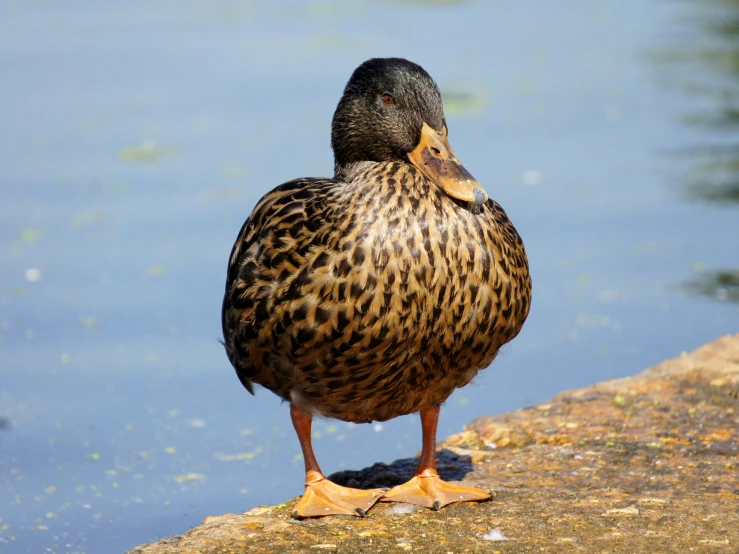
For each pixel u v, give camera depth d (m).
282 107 24.34
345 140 8.71
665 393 10.70
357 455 11.22
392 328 7.59
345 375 7.86
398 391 8.14
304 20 33.81
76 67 27.91
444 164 8.09
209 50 29.59
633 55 29.34
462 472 9.15
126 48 29.92
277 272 7.80
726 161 20.66
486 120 23.72
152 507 10.15
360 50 29.36
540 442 9.84
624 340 13.80
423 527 7.90
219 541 7.70
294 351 7.82
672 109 24.56
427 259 7.51
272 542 7.68
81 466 11.01
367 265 7.50
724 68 27.83
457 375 8.18
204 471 10.90
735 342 11.74
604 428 9.95
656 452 9.32
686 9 35.38
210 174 20.06
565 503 8.29
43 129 22.89
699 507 8.09
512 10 35.84
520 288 8.05
